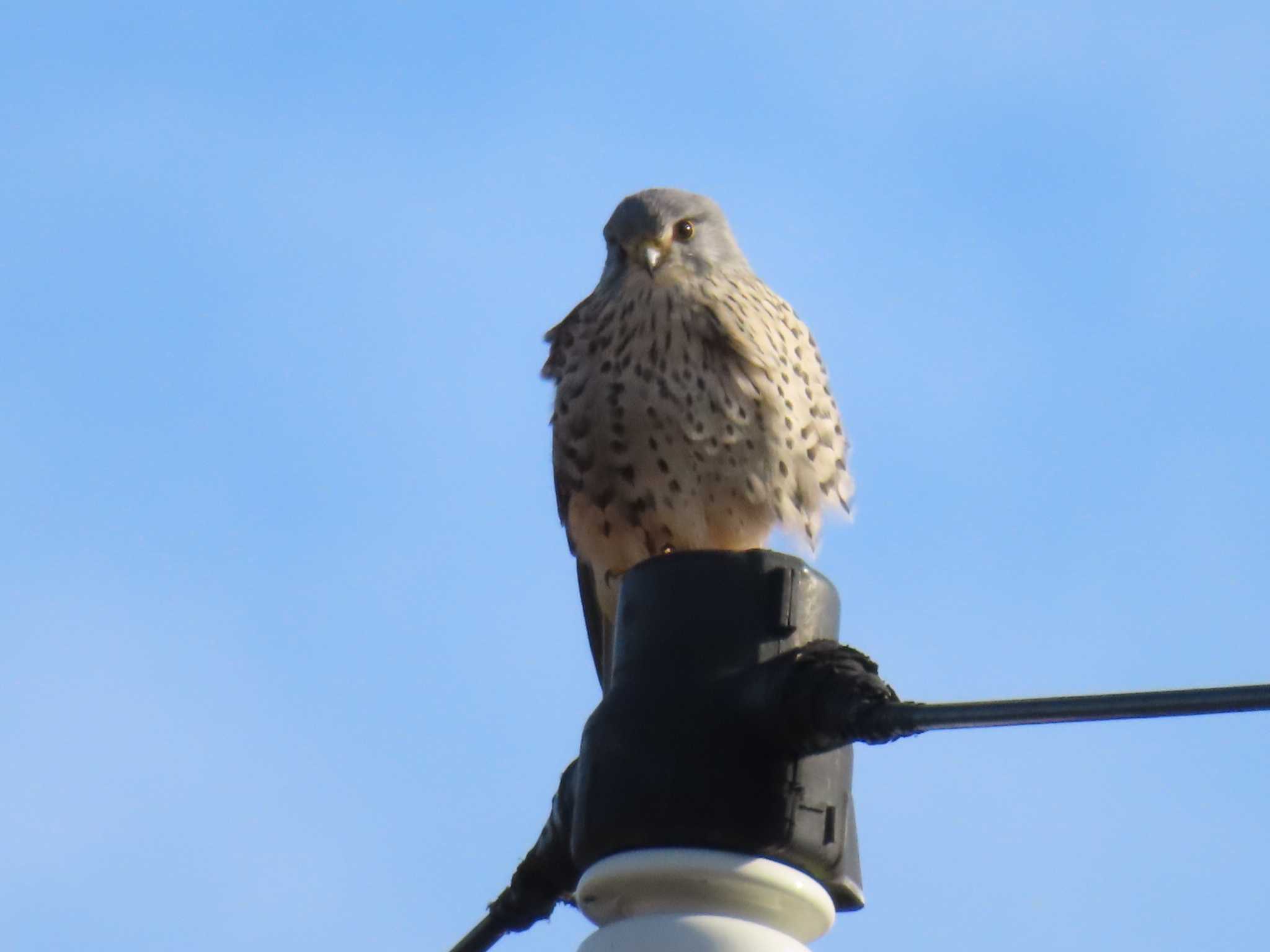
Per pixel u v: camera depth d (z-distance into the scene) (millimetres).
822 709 7539
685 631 8000
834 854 7715
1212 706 6324
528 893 8602
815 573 8172
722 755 7719
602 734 7902
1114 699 6496
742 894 7594
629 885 7648
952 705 7078
